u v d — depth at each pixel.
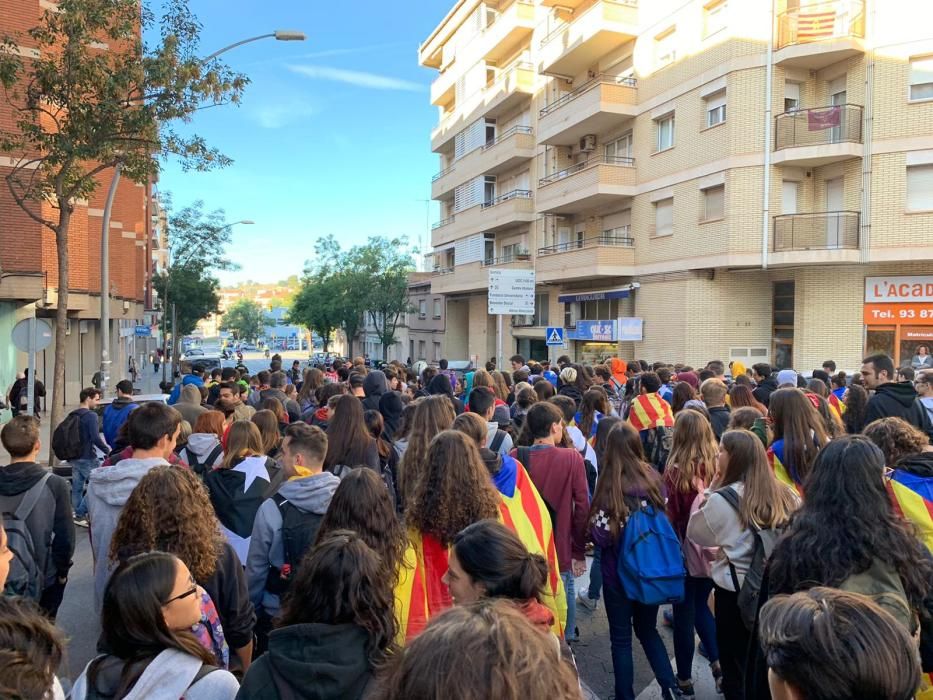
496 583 2.31
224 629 3.05
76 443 8.26
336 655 1.95
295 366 18.55
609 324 23.14
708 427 4.51
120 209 27.67
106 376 14.12
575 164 26.95
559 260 25.25
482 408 5.62
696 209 20.36
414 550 3.03
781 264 18.44
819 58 18.08
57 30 10.88
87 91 10.99
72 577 6.68
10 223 16.80
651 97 22.30
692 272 20.53
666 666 4.02
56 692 1.84
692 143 20.50
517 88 29.56
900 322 17.70
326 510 3.09
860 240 17.75
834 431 5.82
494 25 31.75
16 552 3.66
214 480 3.95
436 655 1.05
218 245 36.09
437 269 42.78
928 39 16.86
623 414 9.16
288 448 3.68
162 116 11.27
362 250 44.22
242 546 3.82
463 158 35.09
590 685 4.52
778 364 20.09
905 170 17.20
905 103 17.17
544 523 3.63
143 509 2.89
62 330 11.41
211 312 40.78
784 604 1.57
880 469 2.56
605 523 4.01
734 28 18.89
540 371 12.77
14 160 16.58
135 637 2.12
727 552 3.47
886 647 1.40
